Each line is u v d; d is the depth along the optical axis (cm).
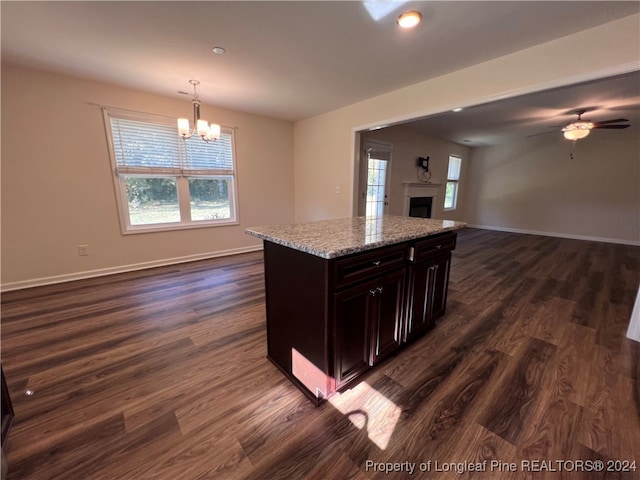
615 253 477
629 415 138
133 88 331
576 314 248
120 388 158
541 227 674
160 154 368
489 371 173
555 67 217
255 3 175
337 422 136
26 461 115
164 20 193
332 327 138
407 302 185
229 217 452
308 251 134
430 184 631
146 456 119
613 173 570
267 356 189
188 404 147
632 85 299
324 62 256
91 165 322
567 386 159
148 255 379
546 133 585
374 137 490
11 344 200
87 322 232
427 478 110
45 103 288
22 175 285
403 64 260
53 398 150
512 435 128
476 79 261
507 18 189
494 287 315
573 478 109
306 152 480
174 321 236
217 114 406
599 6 175
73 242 322
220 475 111
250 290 304
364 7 179
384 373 171
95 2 173
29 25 199
